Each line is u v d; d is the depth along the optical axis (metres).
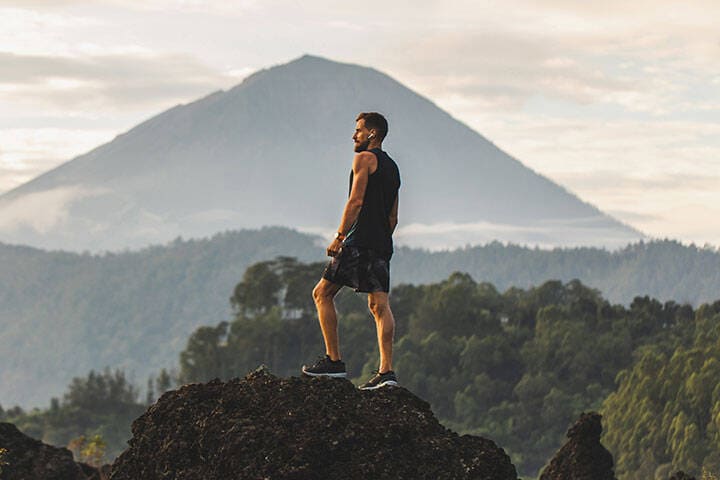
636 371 122.12
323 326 10.93
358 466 9.35
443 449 9.66
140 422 10.28
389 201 10.91
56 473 13.69
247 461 9.36
